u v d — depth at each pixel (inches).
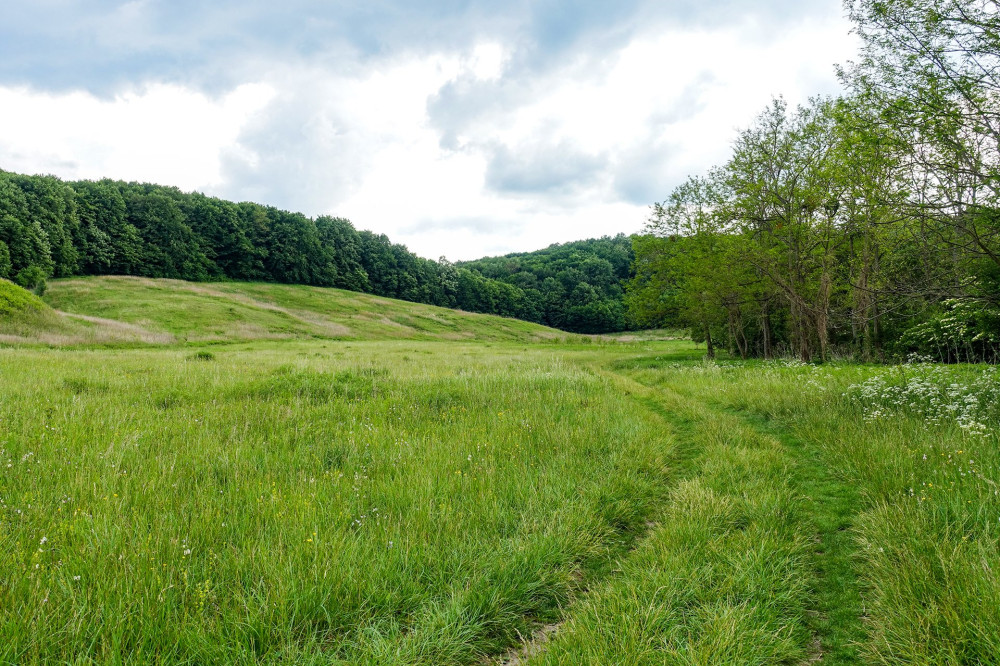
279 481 198.2
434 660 111.0
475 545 152.8
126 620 108.6
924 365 529.3
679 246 1115.3
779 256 775.1
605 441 277.1
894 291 364.8
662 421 360.8
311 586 124.5
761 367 719.1
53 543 138.2
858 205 409.1
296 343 1464.1
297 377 443.2
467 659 114.8
